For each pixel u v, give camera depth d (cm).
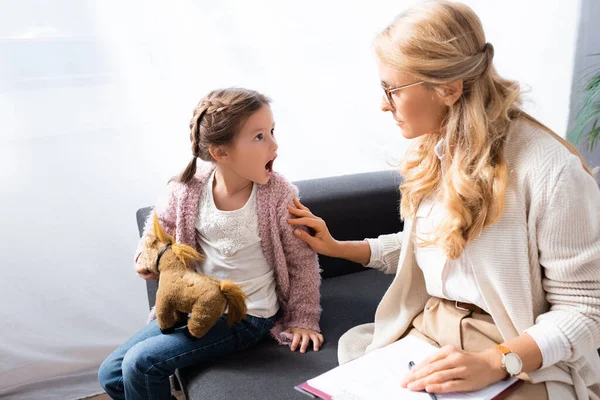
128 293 164
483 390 84
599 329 84
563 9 183
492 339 94
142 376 106
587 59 193
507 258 87
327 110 169
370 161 179
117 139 151
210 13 149
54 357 160
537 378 85
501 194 85
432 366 85
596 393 96
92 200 154
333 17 160
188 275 107
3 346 154
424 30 84
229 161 112
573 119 198
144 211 137
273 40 157
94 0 140
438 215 98
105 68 145
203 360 113
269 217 117
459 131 89
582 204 83
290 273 123
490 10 176
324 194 145
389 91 91
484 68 86
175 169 159
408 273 108
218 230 116
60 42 140
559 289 88
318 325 123
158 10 145
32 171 146
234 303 106
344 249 121
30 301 155
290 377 107
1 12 133
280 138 168
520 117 92
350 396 85
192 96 154
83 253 157
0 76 137
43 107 143
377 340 110
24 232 150
